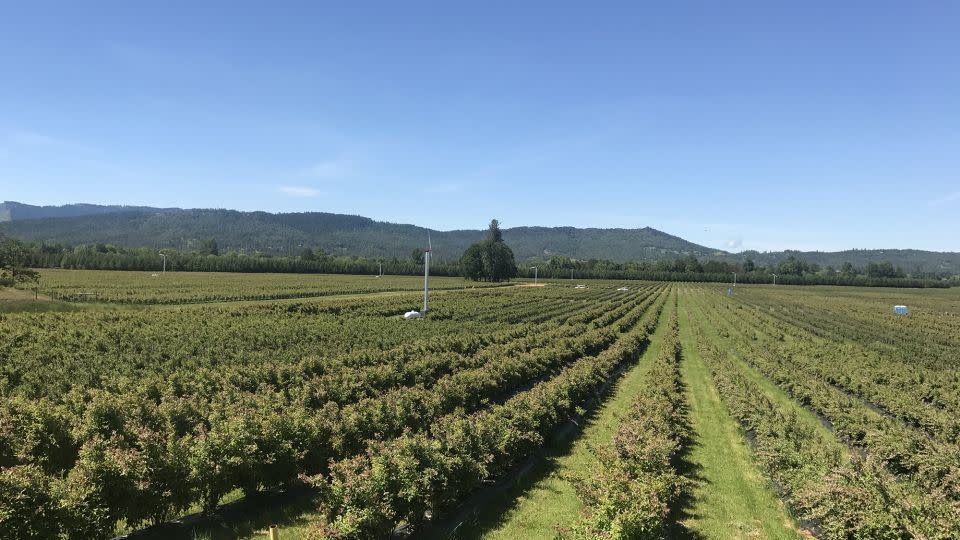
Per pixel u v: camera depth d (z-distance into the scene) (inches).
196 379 1006.4
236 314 2314.2
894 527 447.2
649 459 594.9
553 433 836.0
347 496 478.9
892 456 707.4
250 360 1306.6
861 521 464.1
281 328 1828.2
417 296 3831.2
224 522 538.6
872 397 1119.0
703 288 7258.9
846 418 872.9
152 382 953.5
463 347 1614.2
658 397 882.8
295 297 3924.7
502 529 546.9
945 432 813.9
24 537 396.8
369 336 1797.5
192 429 708.0
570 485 666.8
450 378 1011.9
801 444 676.7
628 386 1280.8
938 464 623.2
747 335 2262.6
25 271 2731.3
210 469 532.1
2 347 1315.2
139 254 7426.2
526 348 1585.9
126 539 494.6
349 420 703.1
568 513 586.2
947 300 5398.6
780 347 1788.9
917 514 456.4
